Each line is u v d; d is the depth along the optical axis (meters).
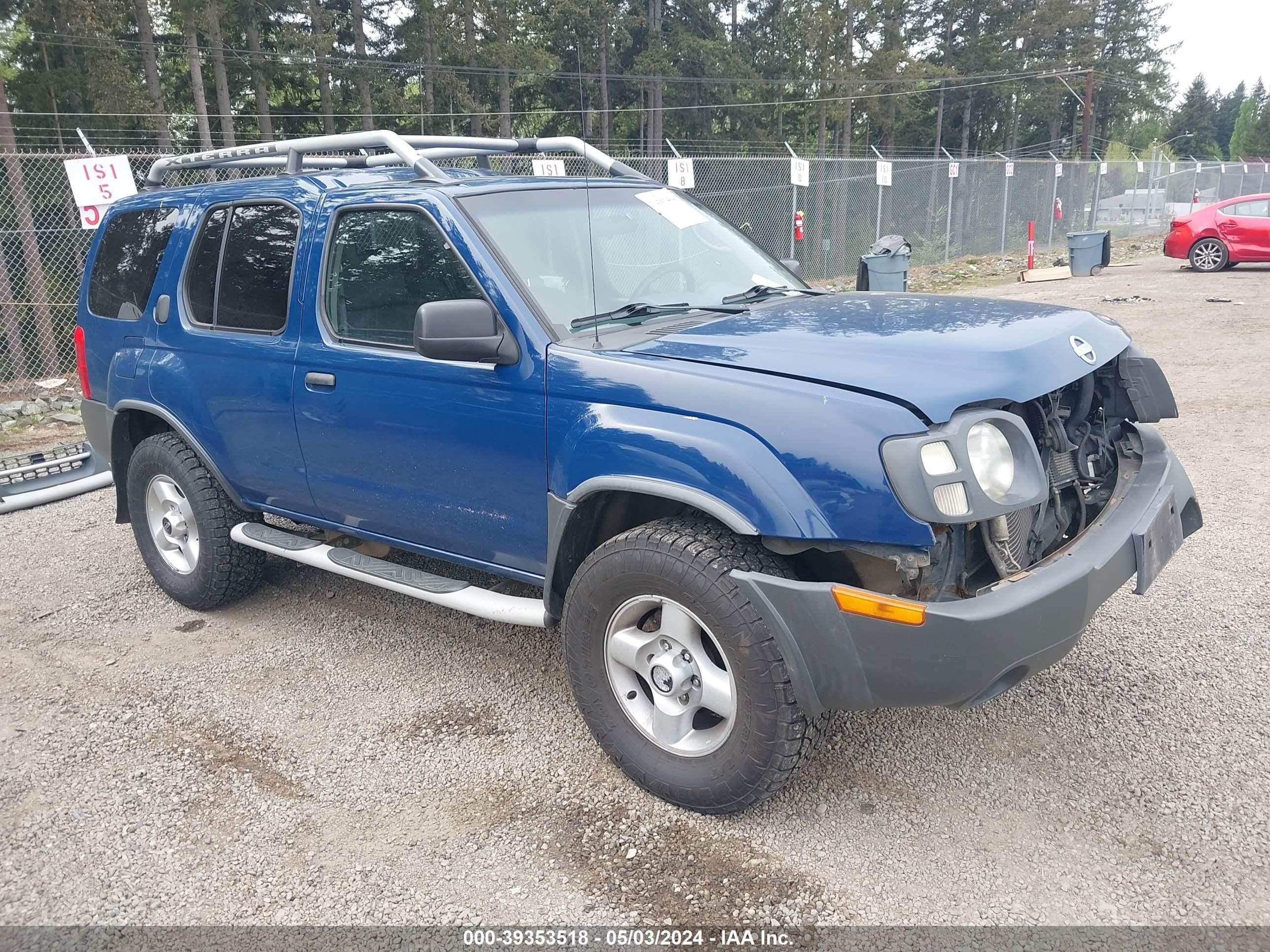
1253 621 3.85
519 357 2.95
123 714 3.52
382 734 3.34
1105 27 66.56
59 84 24.30
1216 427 6.84
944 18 55.69
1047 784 2.88
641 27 34.50
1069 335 2.89
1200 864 2.49
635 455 2.63
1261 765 2.90
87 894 2.56
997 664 2.33
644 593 2.71
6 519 6.15
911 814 2.77
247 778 3.08
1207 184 38.03
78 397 11.22
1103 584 2.54
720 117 42.69
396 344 3.34
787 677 2.49
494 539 3.23
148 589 4.79
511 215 3.29
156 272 4.30
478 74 30.06
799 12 42.91
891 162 19.34
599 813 2.84
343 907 2.48
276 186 3.87
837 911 2.39
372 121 32.75
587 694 2.94
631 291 3.33
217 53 28.48
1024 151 61.25
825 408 2.39
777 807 2.83
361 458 3.50
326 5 33.69
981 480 2.36
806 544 2.44
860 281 12.53
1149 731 3.13
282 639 4.15
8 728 3.45
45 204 16.02
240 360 3.85
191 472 4.19
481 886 2.54
